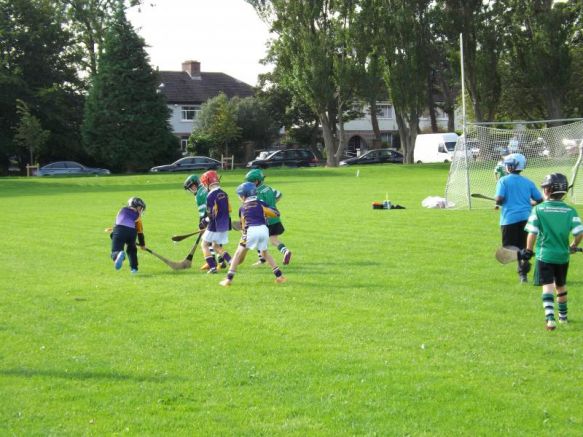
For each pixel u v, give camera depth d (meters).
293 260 13.35
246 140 69.25
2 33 59.00
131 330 8.49
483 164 27.91
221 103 65.12
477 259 12.85
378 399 6.15
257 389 6.45
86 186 41.53
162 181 44.41
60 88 62.81
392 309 9.23
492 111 52.75
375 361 7.13
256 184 12.85
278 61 56.62
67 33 63.28
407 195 28.36
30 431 5.67
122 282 11.61
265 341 7.89
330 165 57.31
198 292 10.65
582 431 5.48
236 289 10.79
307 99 55.31
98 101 58.22
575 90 60.25
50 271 12.79
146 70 59.09
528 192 11.24
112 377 6.85
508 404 6.00
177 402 6.21
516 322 8.50
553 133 25.73
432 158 58.75
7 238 17.48
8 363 7.31
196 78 79.38
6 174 62.44
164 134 59.94
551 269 8.24
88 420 5.86
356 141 84.75
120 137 58.69
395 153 60.94
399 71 53.00
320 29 54.34
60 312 9.48
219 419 5.82
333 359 7.21
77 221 21.41
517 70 55.69
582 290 10.14
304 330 8.32
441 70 63.69
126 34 58.53
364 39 53.16
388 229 17.41
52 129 62.00
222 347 7.72
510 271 11.67
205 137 64.88
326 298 9.98
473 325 8.38
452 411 5.88
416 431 5.53
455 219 19.06
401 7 51.75
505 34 52.69
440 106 72.88
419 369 6.88
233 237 17.12
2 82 56.94
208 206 12.29
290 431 5.57
